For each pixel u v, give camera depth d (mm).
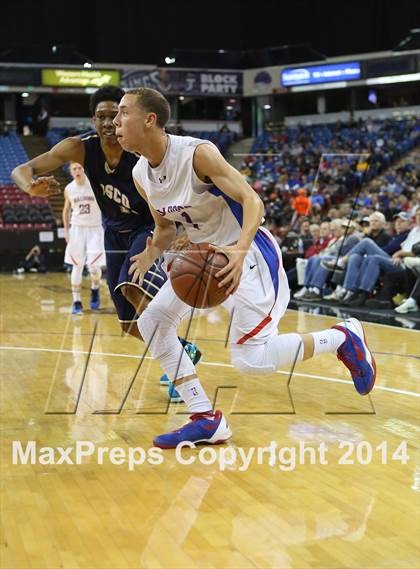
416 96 25125
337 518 2158
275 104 26172
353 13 25219
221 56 25141
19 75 23922
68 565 1852
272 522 2131
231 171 2748
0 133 24250
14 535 2049
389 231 8664
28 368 4750
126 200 3688
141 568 1834
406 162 17219
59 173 18125
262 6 26359
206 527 2094
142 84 24625
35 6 25281
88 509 2244
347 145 20375
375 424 3273
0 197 17406
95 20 25844
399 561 1874
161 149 2834
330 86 24094
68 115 26766
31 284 12156
